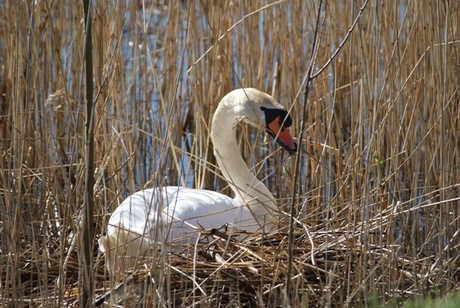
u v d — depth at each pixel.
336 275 8.62
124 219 8.68
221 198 9.59
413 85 10.27
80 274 7.71
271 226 10.20
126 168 10.77
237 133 14.47
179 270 8.54
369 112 9.38
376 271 9.29
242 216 9.81
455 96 10.02
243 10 13.81
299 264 8.87
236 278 8.62
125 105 8.45
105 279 8.23
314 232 9.56
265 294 8.73
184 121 15.46
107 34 10.36
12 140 8.99
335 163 11.88
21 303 8.36
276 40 14.20
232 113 10.15
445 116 9.86
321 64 12.56
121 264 8.09
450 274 9.27
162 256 7.71
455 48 9.71
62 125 12.02
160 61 16.67
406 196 10.99
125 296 7.79
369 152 8.95
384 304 8.22
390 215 9.23
